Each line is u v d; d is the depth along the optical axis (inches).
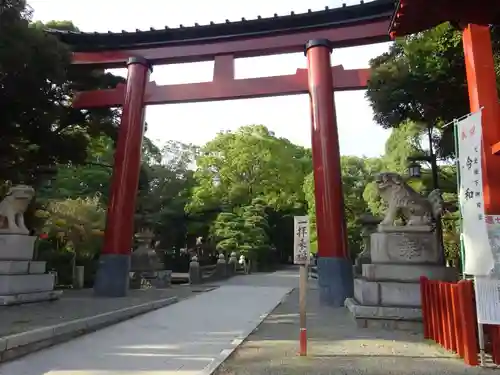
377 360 299.4
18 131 732.0
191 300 722.8
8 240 569.6
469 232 296.7
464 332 291.0
